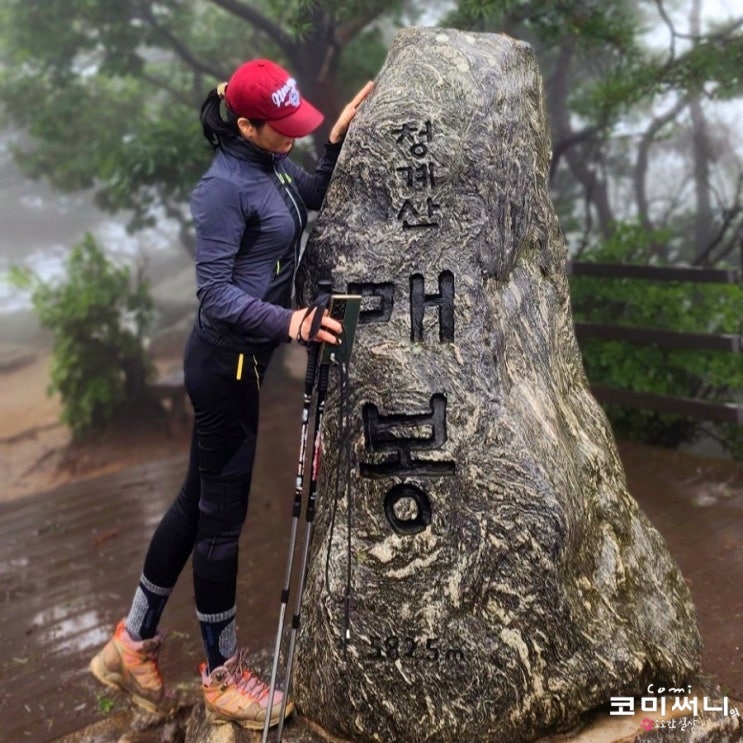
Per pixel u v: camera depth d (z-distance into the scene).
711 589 4.13
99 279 10.12
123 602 4.61
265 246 2.59
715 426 6.65
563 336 3.12
